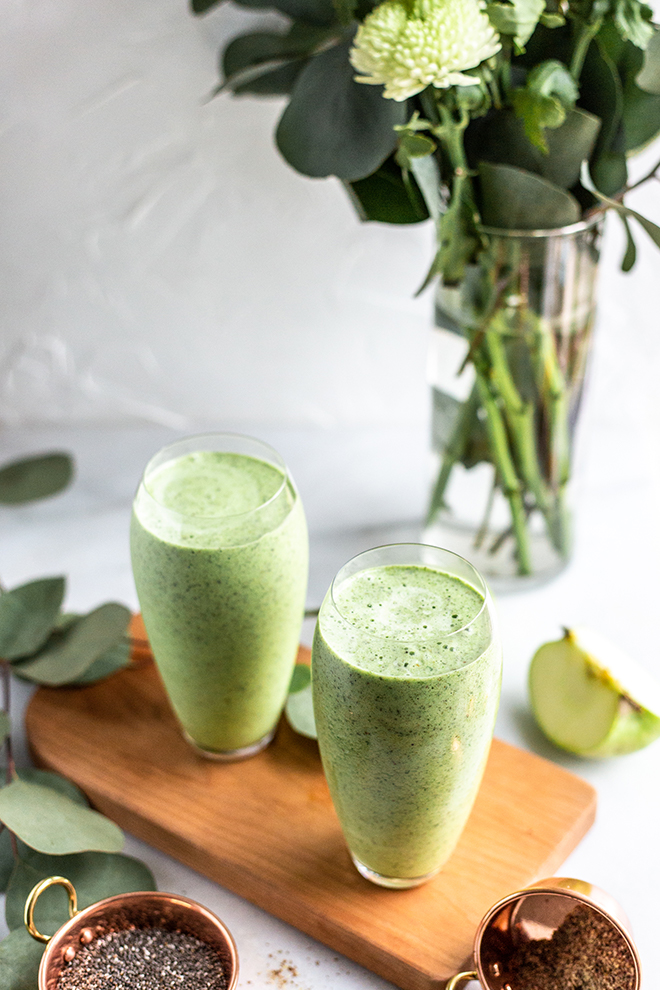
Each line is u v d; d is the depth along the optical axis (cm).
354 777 59
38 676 72
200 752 71
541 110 63
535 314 71
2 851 65
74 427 95
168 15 78
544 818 66
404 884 63
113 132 82
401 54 60
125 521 88
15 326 90
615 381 93
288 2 73
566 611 79
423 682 56
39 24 78
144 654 77
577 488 80
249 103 81
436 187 68
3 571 83
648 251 87
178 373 92
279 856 65
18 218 85
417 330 90
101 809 69
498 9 62
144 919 61
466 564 60
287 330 90
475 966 58
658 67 65
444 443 77
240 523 63
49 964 58
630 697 68
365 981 61
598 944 59
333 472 91
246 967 62
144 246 87
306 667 73
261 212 85
